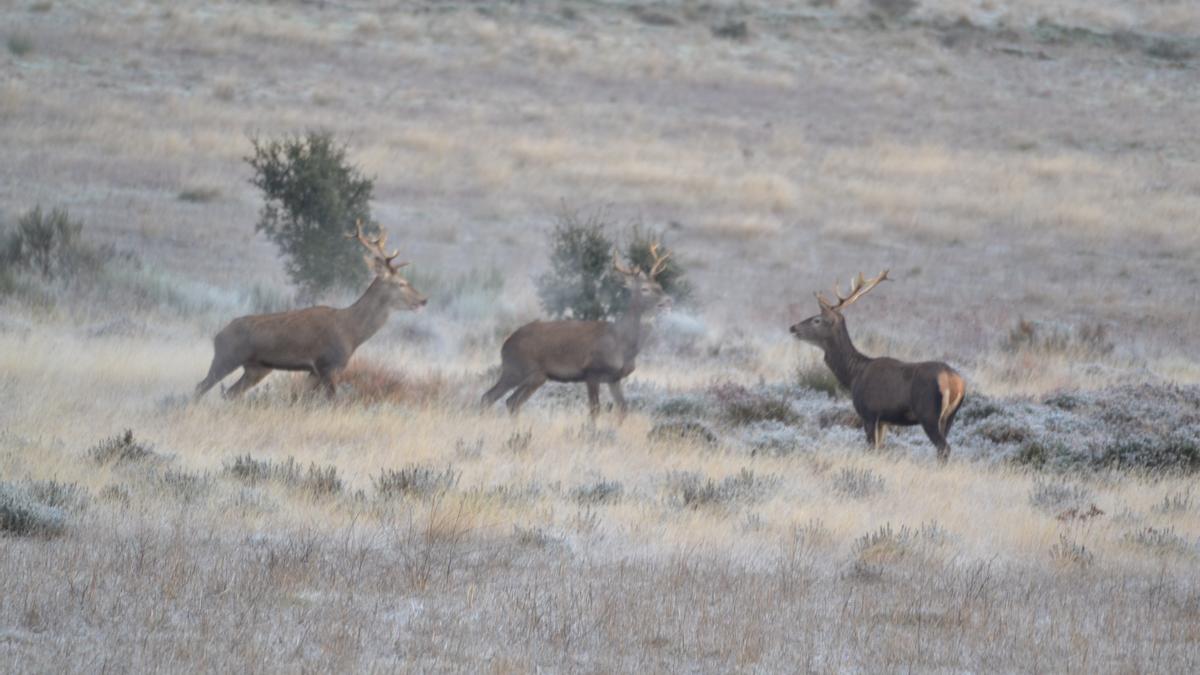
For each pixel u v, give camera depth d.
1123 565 11.70
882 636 8.98
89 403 17.05
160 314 27.25
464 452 15.23
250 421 16.27
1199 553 12.30
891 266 40.91
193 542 10.41
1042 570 11.37
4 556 9.41
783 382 23.03
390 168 45.91
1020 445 17.83
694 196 46.72
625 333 18.52
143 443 14.28
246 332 17.97
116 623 8.19
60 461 13.02
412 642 8.24
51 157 42.03
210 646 7.85
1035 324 32.47
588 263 28.55
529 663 7.96
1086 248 44.09
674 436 17.09
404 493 12.59
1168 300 38.31
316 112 52.22
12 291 27.30
